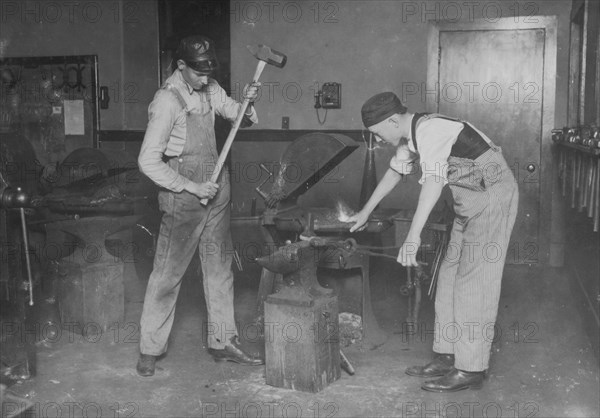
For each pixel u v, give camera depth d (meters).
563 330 4.43
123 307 4.58
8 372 3.53
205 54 3.37
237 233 5.88
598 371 3.68
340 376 3.57
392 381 3.52
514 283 5.67
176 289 3.67
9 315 3.54
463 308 3.30
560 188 6.07
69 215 4.44
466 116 6.29
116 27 6.94
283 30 6.55
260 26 6.60
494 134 6.26
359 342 4.12
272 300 3.41
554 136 5.67
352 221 3.72
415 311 4.18
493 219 3.20
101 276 4.42
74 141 7.10
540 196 6.22
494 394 3.36
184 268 3.64
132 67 7.04
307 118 6.57
